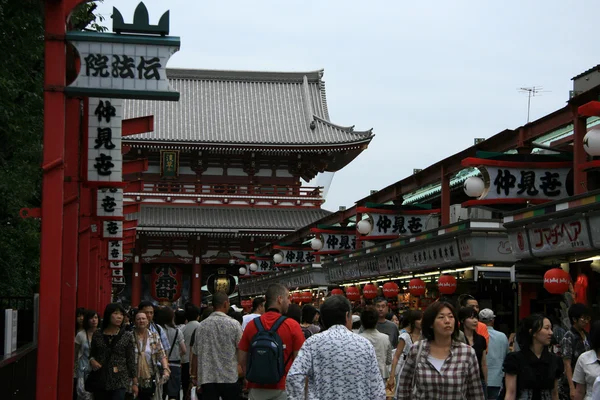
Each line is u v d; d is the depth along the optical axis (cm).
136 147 7888
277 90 9062
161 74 1215
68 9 1227
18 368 1566
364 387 871
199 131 8331
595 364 1022
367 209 3416
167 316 1830
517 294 2388
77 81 1205
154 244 8331
